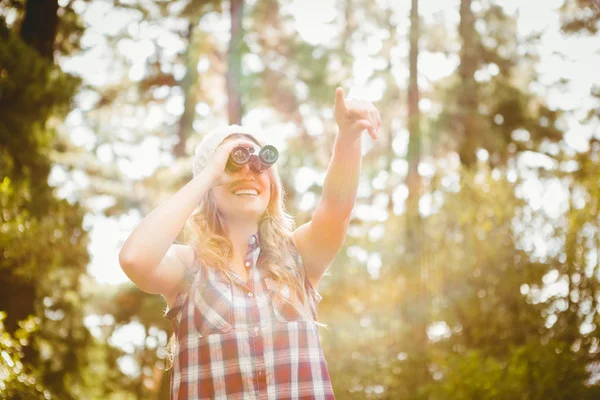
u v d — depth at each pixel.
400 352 11.20
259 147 2.36
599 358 9.35
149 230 2.04
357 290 11.77
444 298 10.91
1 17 10.05
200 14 19.47
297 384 2.04
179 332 2.11
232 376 2.02
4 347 6.32
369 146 20.03
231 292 2.11
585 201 9.93
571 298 9.69
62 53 13.70
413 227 11.70
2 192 8.62
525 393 8.81
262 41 19.78
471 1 19.38
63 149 13.61
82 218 9.91
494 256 10.41
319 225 2.26
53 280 9.89
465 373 9.35
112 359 15.88
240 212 2.22
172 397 2.10
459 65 19.31
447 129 18.42
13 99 9.59
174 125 21.66
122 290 17.00
